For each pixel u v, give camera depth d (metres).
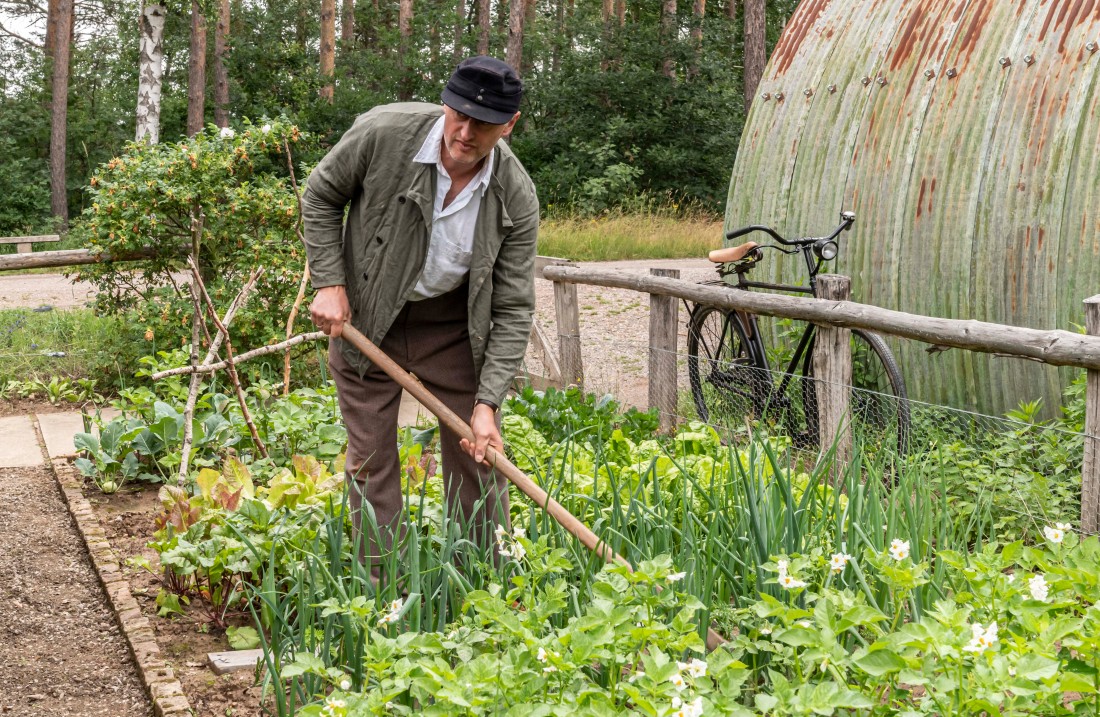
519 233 3.36
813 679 2.72
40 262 7.40
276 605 3.15
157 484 5.44
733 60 35.16
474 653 2.86
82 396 7.36
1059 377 5.36
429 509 3.76
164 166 7.09
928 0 6.73
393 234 3.26
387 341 3.49
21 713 3.20
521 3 28.77
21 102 31.72
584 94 29.86
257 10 29.97
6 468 5.82
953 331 4.66
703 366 6.76
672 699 2.25
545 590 2.93
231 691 3.24
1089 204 5.36
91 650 3.65
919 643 2.40
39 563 4.43
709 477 4.25
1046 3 5.89
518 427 5.16
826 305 5.28
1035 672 2.27
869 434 5.09
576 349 7.27
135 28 35.69
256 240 7.40
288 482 4.09
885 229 6.49
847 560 2.99
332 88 31.06
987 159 5.90
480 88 3.01
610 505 3.92
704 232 21.34
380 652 2.54
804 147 7.29
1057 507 4.39
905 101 6.55
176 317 7.34
